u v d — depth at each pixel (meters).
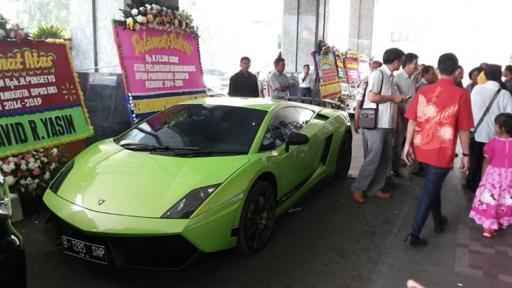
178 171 3.24
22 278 1.98
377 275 3.29
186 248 2.90
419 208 3.79
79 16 6.45
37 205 4.38
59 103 4.92
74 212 2.97
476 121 5.25
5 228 1.91
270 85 8.87
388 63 4.73
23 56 4.58
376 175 5.05
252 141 3.78
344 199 5.04
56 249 3.56
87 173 3.34
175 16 6.19
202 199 2.97
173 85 6.29
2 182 2.02
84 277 3.13
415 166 6.20
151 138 3.96
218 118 4.11
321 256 3.57
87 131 5.18
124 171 3.29
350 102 12.63
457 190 5.58
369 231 4.13
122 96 6.42
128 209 2.89
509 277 3.32
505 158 4.01
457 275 3.33
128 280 3.11
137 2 5.81
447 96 3.55
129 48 5.51
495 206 4.04
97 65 6.50
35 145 4.55
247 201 3.31
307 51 13.45
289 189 4.13
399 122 5.86
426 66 6.16
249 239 3.43
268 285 3.09
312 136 4.71
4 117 4.36
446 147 3.60
